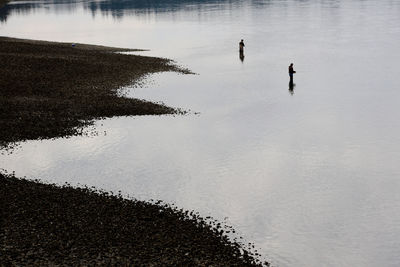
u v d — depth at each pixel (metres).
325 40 96.56
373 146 37.50
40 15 175.88
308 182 30.98
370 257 22.36
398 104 49.59
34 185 29.44
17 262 19.53
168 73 66.00
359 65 70.94
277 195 29.02
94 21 149.12
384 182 30.81
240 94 55.09
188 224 24.72
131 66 68.19
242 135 40.59
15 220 23.64
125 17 158.12
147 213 25.80
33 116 43.62
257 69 69.81
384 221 25.69
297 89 57.34
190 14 158.50
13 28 131.25
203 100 52.22
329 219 25.95
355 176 31.84
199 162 34.53
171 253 21.28
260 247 22.94
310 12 153.12
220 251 22.02
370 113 46.66
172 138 39.72
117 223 24.16
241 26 123.12
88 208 25.94
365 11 150.38
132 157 35.44
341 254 22.58
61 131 40.62
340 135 40.31
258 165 33.94
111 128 41.97
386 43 89.81
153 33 114.94
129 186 30.23
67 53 73.88
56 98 49.38
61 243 21.47
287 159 35.06
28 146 37.19
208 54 83.31
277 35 105.56
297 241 23.69
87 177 31.67
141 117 45.31
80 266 19.56
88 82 56.97
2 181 29.78
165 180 31.28
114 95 52.31
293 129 42.12
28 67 60.81
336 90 56.44
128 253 20.95
